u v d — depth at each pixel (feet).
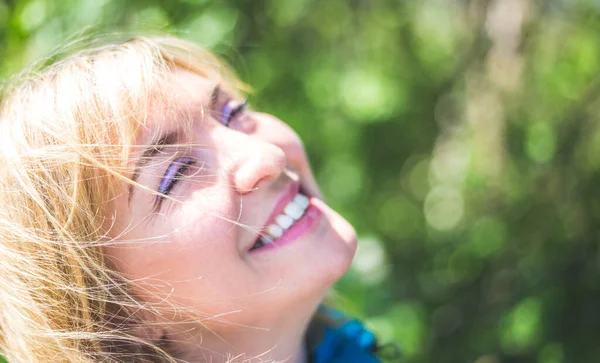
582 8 10.90
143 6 6.48
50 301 3.82
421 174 13.70
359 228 10.88
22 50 5.86
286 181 4.11
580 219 9.52
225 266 3.69
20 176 3.87
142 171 3.71
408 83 11.67
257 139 3.97
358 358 4.76
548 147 10.12
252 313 3.79
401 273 12.07
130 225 3.71
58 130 3.87
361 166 11.37
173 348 3.99
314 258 3.92
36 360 3.88
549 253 9.50
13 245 3.89
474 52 10.85
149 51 4.22
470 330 10.32
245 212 3.83
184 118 3.89
